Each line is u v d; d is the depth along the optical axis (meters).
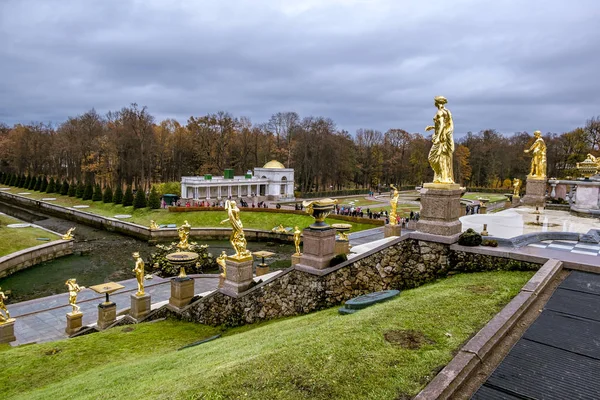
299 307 15.45
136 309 21.44
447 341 7.76
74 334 21.83
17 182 104.81
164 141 104.44
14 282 36.09
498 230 18.22
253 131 108.88
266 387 6.64
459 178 103.62
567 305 9.19
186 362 10.57
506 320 8.12
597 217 23.09
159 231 54.03
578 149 80.44
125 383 9.80
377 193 105.19
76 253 46.78
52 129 127.56
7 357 14.76
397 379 6.52
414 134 130.25
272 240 53.31
